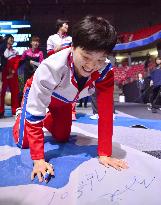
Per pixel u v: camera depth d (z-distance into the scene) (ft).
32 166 4.71
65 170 4.39
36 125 4.37
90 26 3.59
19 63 13.56
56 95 5.03
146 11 42.78
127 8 43.06
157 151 6.31
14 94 13.38
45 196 3.75
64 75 4.42
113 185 3.96
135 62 42.47
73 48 3.91
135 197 3.73
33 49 13.70
